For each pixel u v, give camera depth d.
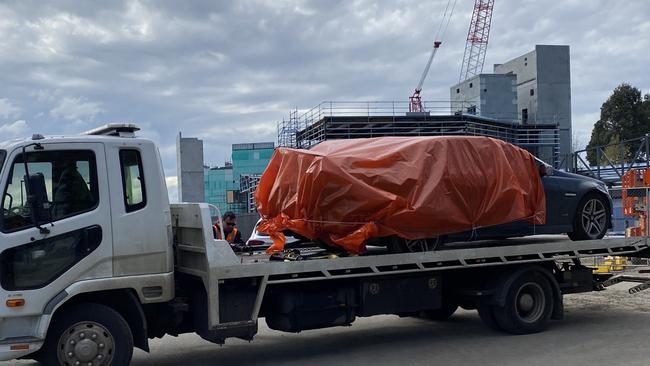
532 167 8.92
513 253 8.65
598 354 7.50
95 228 6.19
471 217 8.18
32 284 5.91
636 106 62.06
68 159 6.18
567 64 42.88
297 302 7.32
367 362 7.46
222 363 7.66
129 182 6.44
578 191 9.70
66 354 6.07
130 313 6.53
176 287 7.28
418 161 7.87
